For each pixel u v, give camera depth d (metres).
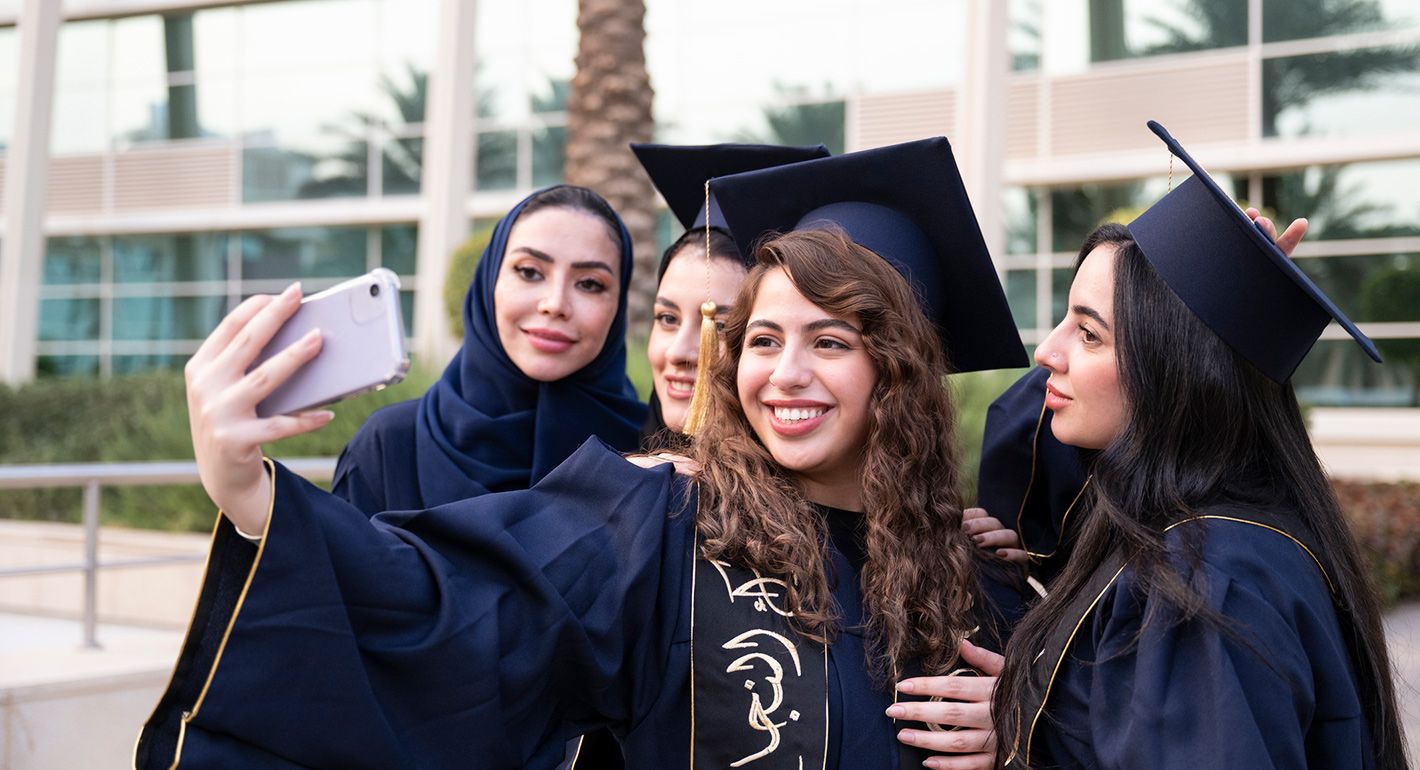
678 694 1.87
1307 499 1.86
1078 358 1.96
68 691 3.95
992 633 2.12
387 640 1.58
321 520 1.54
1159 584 1.69
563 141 14.30
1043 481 2.51
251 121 15.72
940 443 2.07
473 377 2.92
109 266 16.50
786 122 13.44
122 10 15.89
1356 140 11.66
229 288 16.02
